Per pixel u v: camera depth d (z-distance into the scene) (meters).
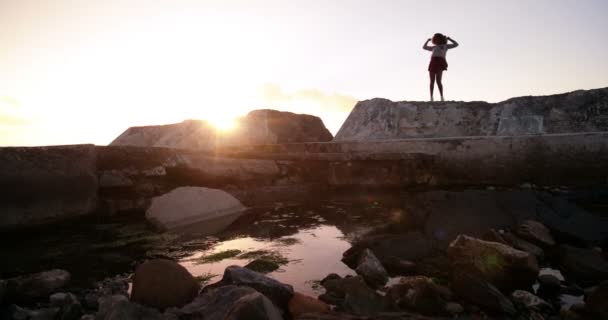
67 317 1.76
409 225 3.44
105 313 1.69
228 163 5.26
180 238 3.23
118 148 4.24
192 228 3.59
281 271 2.36
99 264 2.58
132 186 4.32
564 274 2.29
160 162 4.59
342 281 2.02
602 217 3.43
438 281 2.14
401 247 2.65
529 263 2.06
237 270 1.99
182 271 1.96
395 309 1.78
